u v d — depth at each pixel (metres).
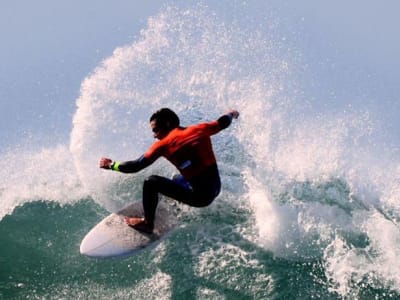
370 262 18.36
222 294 17.38
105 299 17.31
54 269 18.41
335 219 19.70
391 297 17.39
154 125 17.50
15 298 17.12
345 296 17.41
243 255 18.58
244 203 20.45
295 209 19.70
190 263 18.33
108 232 18.70
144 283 17.80
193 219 19.77
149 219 18.44
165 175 22.50
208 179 17.52
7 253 18.97
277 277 17.88
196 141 17.36
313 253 18.67
